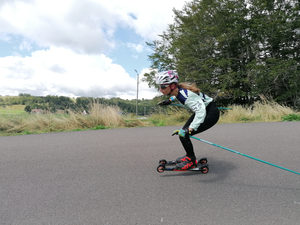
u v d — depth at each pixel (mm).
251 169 3195
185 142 3020
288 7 14539
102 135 6039
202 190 2568
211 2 15047
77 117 8062
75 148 4633
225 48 15930
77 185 2766
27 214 2113
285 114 8359
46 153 4277
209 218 1983
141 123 8148
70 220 1995
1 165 3598
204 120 2975
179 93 2936
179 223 1914
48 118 7996
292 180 2783
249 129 6094
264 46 15031
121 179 2939
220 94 15305
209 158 3770
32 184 2820
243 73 14461
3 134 6789
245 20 14203
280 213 2041
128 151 4312
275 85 14586
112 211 2133
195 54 15930
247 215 2018
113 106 8828
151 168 3354
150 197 2416
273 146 4305
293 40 14648
